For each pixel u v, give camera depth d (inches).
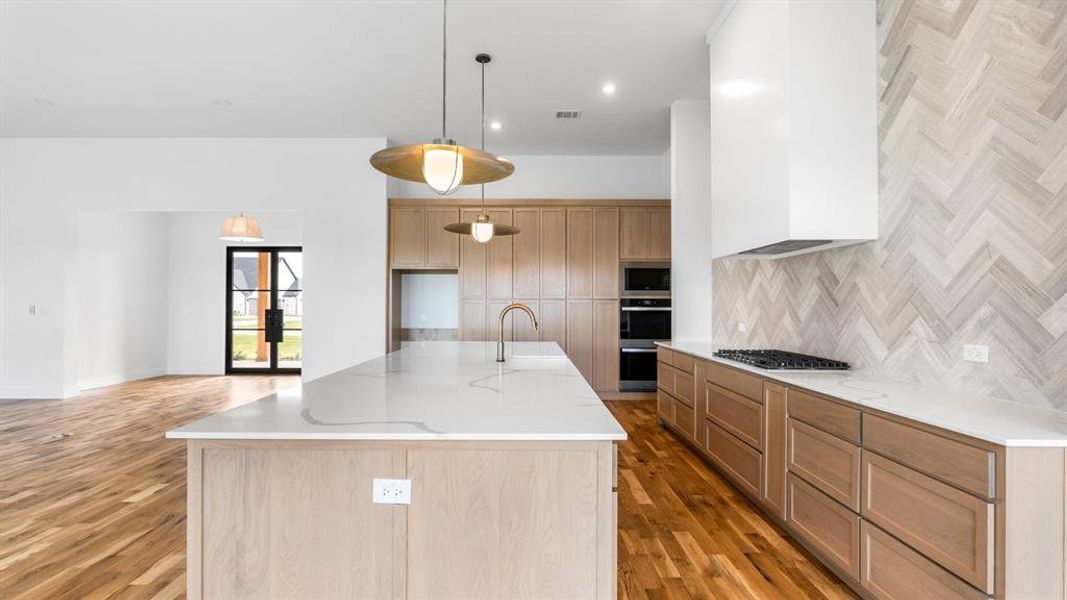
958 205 83.8
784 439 100.0
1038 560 55.5
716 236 140.2
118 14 138.3
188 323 335.9
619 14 137.9
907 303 95.1
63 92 189.8
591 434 53.3
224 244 335.9
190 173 243.1
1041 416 65.4
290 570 53.3
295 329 341.7
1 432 183.5
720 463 132.8
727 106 132.6
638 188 272.5
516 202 249.0
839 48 101.5
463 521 53.5
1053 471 55.6
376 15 138.8
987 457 56.6
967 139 82.1
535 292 247.9
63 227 242.7
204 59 164.1
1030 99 71.9
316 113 211.9
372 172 243.4
